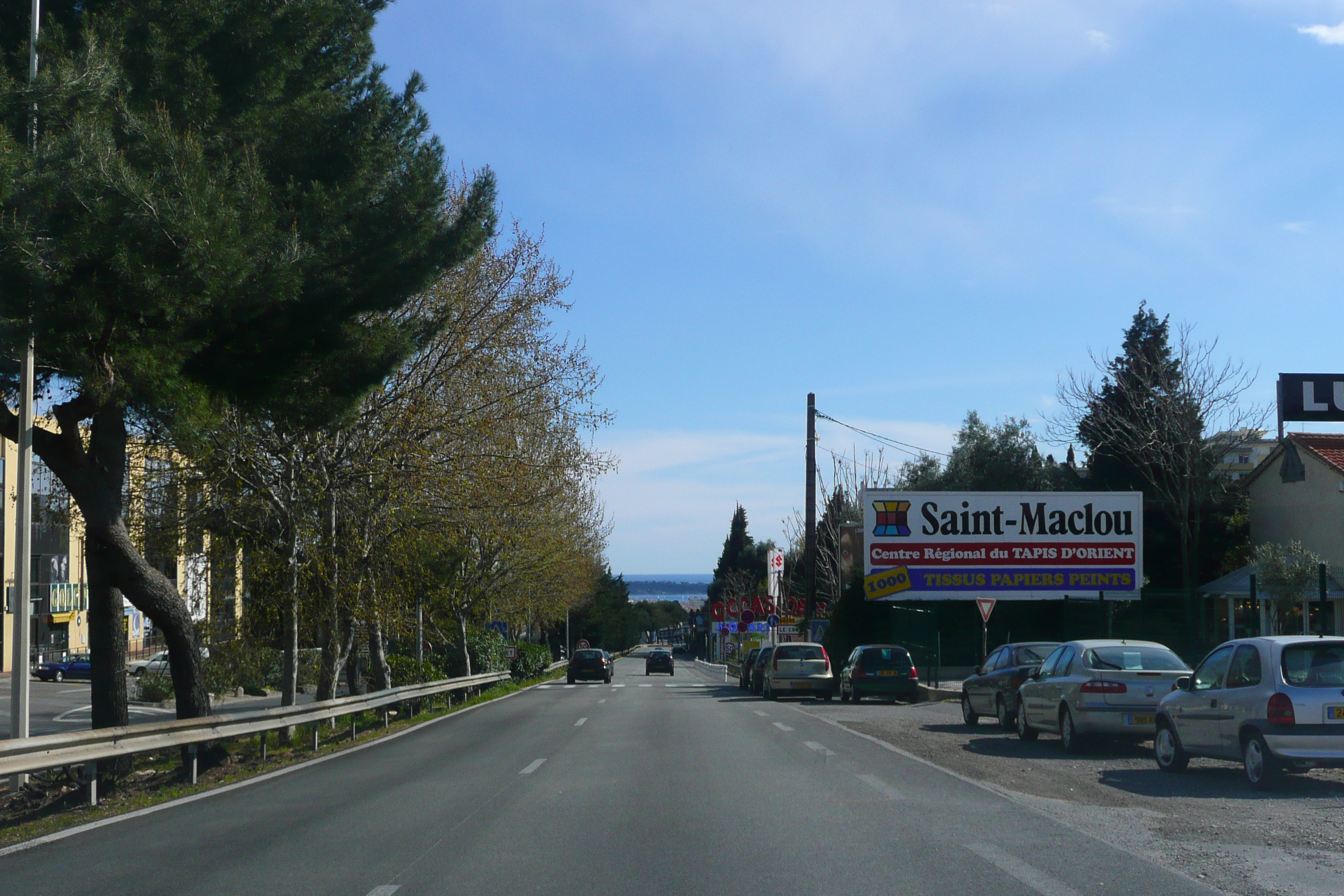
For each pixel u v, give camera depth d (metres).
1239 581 35.72
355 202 16.44
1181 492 44.38
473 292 23.20
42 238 11.37
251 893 7.43
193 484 21.19
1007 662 20.42
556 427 25.50
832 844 8.86
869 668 29.61
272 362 15.80
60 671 50.34
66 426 15.38
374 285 16.58
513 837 9.34
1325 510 35.59
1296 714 11.56
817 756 15.58
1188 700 13.25
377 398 22.00
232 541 22.61
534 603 49.59
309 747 19.48
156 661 40.97
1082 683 15.77
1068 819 10.05
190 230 12.19
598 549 61.09
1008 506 37.47
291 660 21.44
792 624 50.66
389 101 17.92
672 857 8.41
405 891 7.39
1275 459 38.75
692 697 34.56
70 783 14.71
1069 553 37.31
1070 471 52.66
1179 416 44.41
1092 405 47.34
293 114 16.02
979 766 14.27
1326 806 10.89
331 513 21.64
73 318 12.31
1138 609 36.97
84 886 7.81
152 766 18.19
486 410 23.27
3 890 7.73
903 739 18.23
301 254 14.40
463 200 21.17
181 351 13.33
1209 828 9.54
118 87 12.99
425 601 27.12
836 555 58.81
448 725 23.20
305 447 21.66
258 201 14.12
